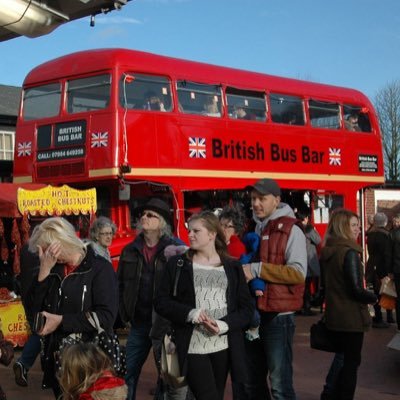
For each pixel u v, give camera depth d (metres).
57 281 4.93
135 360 6.48
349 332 6.39
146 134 12.85
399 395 7.91
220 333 5.00
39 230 4.93
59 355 4.62
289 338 5.95
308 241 14.04
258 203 6.11
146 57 13.23
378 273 12.45
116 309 5.02
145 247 6.52
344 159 17.25
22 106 14.08
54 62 13.89
